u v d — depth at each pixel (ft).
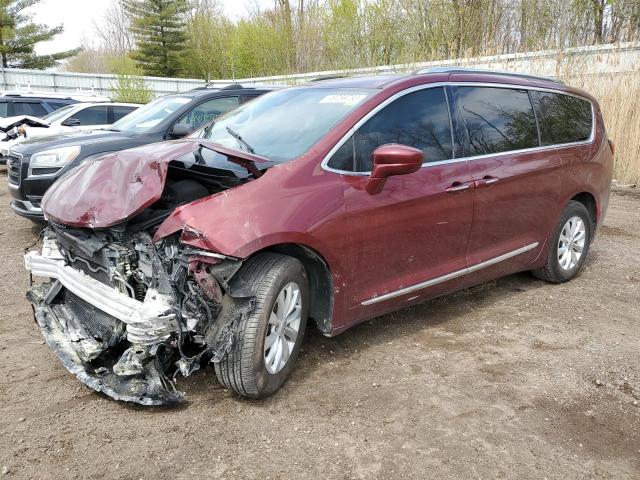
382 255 12.66
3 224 25.85
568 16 44.06
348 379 12.13
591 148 18.69
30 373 11.98
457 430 10.42
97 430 10.05
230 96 27.17
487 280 15.98
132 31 130.11
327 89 14.42
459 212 14.08
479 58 45.34
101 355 11.46
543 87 17.54
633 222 28.19
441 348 13.78
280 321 11.08
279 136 13.04
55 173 21.89
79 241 11.06
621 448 10.07
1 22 112.57
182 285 10.05
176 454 9.50
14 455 9.32
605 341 14.43
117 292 10.46
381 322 15.23
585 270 20.35
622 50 38.83
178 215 10.23
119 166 11.55
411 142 13.41
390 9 60.18
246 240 10.12
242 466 9.27
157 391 10.34
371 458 9.57
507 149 15.64
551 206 17.20
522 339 14.44
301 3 107.65
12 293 16.72
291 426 10.39
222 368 10.57
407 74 14.30
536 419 10.85
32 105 47.62
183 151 11.33
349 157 12.28
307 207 11.19
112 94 83.05
